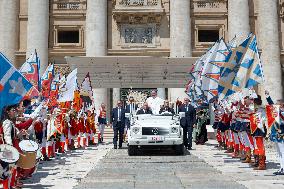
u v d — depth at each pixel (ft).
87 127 73.15
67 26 127.85
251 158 45.21
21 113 33.94
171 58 98.84
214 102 60.34
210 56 54.34
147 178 33.65
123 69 105.91
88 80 75.72
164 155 54.13
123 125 67.41
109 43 126.41
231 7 126.21
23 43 127.85
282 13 129.90
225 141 60.44
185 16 124.06
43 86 50.62
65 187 30.12
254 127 39.09
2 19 125.80
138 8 124.16
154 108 69.26
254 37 43.24
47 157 48.91
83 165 44.14
